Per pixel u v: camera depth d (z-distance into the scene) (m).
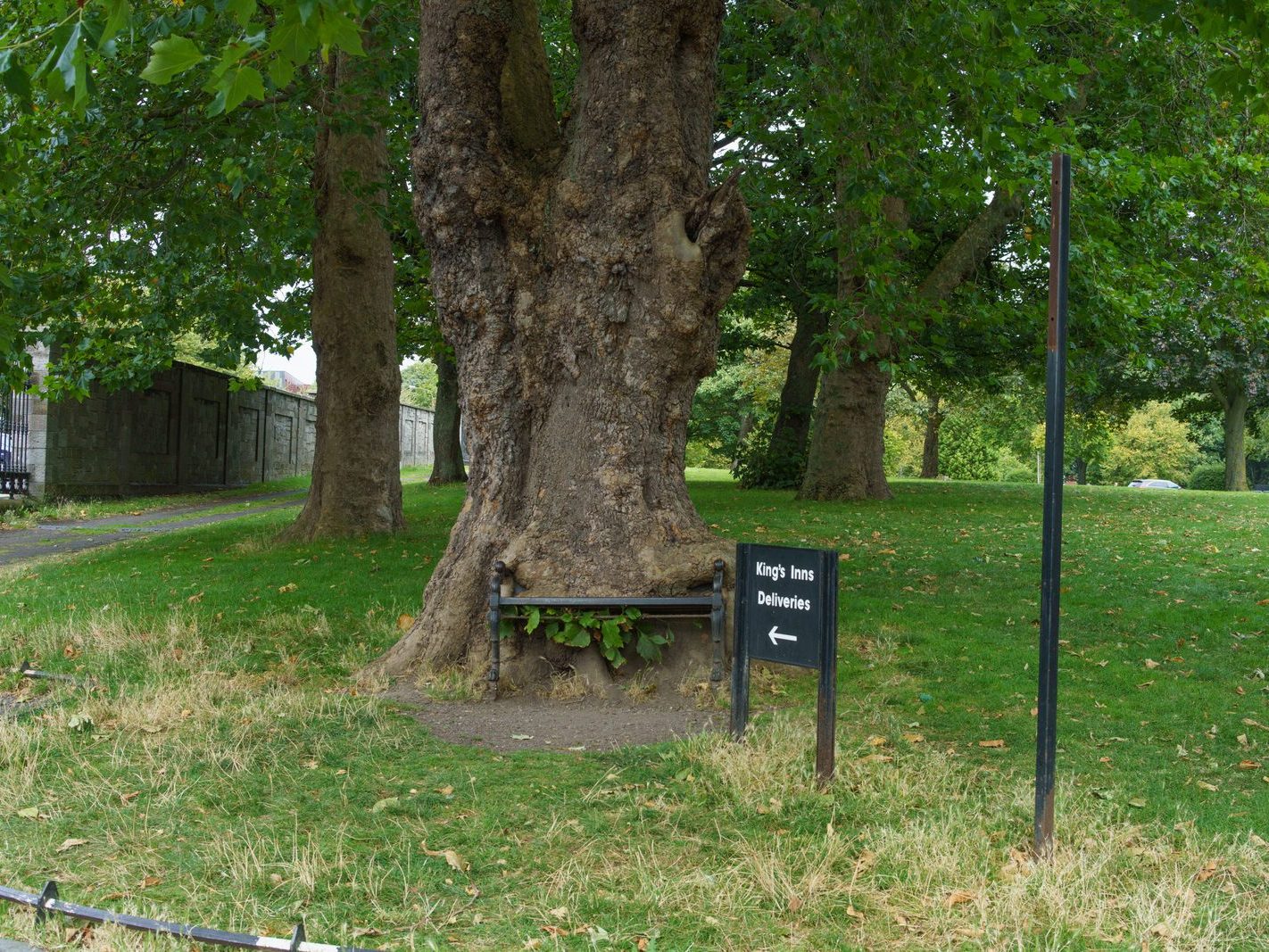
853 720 6.29
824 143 11.46
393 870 4.16
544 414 7.49
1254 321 13.39
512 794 5.05
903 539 13.70
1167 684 6.99
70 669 7.66
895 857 4.21
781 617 5.38
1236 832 4.54
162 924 3.56
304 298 18.19
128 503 27.06
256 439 39.47
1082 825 4.57
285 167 11.92
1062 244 4.17
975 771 5.36
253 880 4.05
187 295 14.87
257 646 8.24
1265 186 13.10
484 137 7.26
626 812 4.79
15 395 25.16
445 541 13.58
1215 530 14.86
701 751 5.58
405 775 5.36
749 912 3.80
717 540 7.45
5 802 4.93
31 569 12.88
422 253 20.94
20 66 4.21
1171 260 14.12
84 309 14.31
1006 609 9.29
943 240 20.64
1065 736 6.02
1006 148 9.70
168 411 31.83
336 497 14.20
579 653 7.06
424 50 7.33
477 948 3.54
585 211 7.29
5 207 10.95
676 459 7.61
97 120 10.69
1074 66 9.04
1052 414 4.25
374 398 14.35
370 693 6.95
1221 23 6.42
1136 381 29.98
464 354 7.60
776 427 24.94
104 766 5.46
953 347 20.48
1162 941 3.56
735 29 13.88
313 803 4.95
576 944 3.57
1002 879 4.06
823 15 9.61
